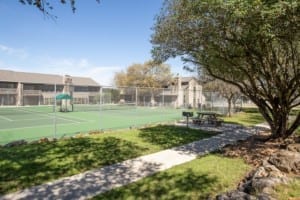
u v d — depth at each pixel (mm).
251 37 9031
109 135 13906
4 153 9578
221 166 8273
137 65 58875
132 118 25297
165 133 14930
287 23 7625
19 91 52688
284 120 12391
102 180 6953
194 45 10625
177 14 10125
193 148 11188
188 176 7281
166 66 56125
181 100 43719
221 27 9172
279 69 11430
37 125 19469
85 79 70625
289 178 5805
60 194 6008
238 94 28188
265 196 4789
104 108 38844
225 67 12133
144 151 10367
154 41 11602
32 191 6164
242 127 18188
